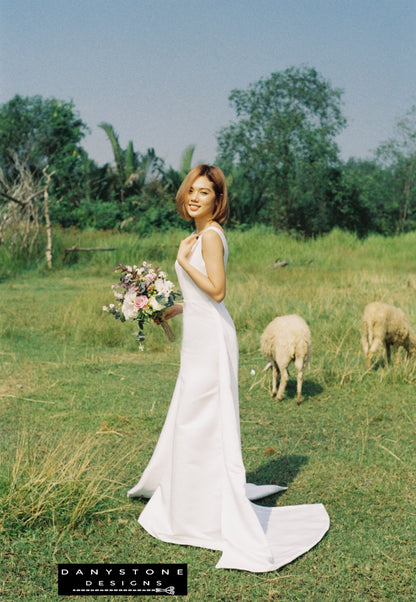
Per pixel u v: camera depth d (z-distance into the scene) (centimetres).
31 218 2127
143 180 3659
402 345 777
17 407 604
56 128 3859
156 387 691
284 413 608
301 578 324
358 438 535
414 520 385
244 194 3728
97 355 843
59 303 1245
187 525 355
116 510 391
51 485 383
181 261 351
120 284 381
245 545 338
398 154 3947
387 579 324
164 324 389
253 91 3631
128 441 517
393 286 1487
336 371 751
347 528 377
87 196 3647
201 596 309
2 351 843
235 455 346
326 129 3616
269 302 1176
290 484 442
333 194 3719
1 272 1742
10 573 325
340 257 2319
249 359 842
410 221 3853
